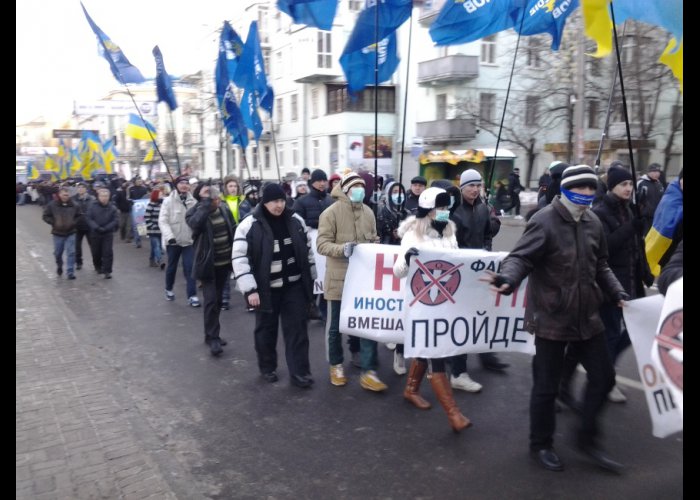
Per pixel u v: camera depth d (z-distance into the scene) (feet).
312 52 115.34
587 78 75.72
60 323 25.66
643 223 15.72
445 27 23.99
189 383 18.71
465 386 17.42
